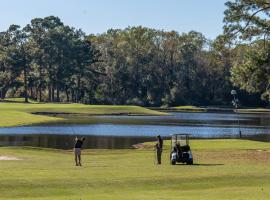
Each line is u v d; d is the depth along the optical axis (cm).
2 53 17375
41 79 17262
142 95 17588
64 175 2662
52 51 17175
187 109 15638
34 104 13475
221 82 17400
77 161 3616
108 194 2214
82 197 2114
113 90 17525
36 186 2352
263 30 4650
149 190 2350
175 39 17675
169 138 6525
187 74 17425
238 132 7844
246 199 2069
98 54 17688
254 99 17500
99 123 9169
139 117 11369
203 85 17412
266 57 4616
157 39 17888
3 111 10169
